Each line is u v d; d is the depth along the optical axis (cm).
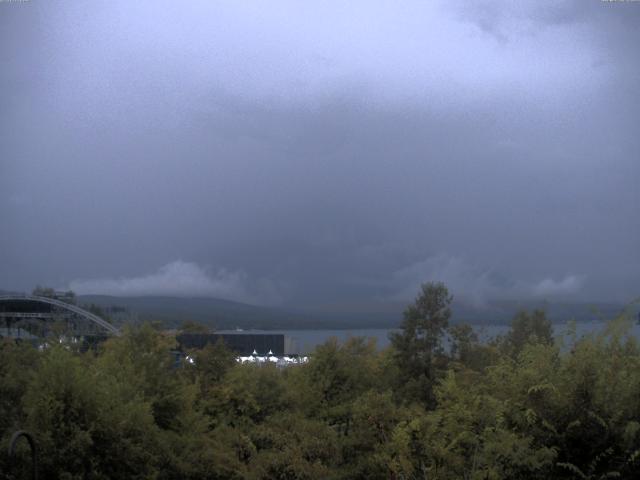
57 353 1151
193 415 1543
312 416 1911
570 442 729
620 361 755
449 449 896
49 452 1037
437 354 2562
